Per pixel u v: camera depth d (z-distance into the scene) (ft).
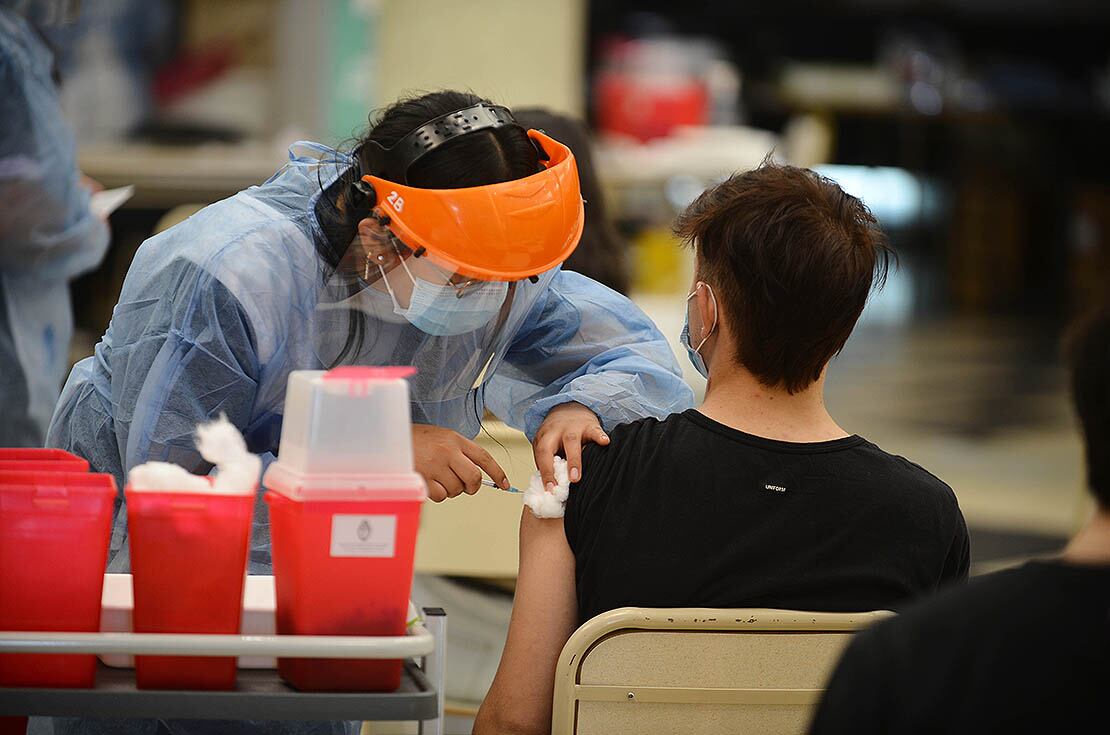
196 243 13.67
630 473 12.30
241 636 9.68
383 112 14.12
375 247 13.14
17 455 11.23
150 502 9.71
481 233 12.63
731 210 12.25
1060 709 7.95
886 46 135.44
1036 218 146.82
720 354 12.66
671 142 46.96
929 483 12.50
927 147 145.18
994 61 146.82
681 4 122.42
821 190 12.30
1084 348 8.43
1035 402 76.13
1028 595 8.27
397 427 9.99
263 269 13.43
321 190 13.73
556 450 13.09
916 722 8.14
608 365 15.43
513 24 40.83
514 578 20.83
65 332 25.04
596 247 20.03
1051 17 139.85
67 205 23.67
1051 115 149.18
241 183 37.09
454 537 20.07
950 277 138.72
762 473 12.12
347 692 9.86
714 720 11.52
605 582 12.03
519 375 16.48
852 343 100.32
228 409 13.65
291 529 9.91
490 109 13.55
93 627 9.86
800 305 11.93
